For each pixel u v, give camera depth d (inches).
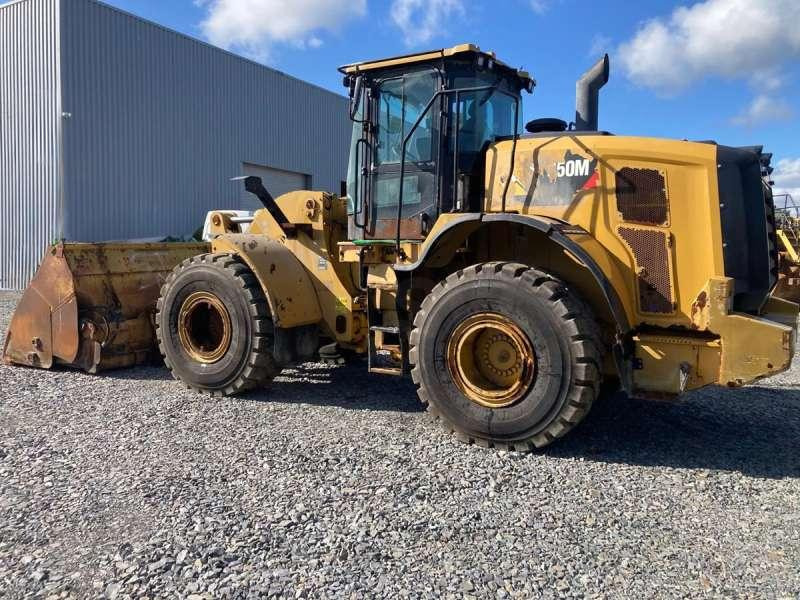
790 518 134.0
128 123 658.2
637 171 173.3
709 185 167.8
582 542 121.3
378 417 199.5
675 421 205.0
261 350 217.3
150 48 677.9
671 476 156.5
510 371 174.7
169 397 220.2
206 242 316.8
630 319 171.3
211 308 229.5
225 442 172.1
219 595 100.7
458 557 114.0
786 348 153.4
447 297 176.7
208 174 758.5
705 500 142.6
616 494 144.3
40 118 607.2
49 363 259.9
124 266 269.4
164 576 105.7
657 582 108.0
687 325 168.6
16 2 607.5
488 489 144.3
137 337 268.4
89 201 624.7
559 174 181.8
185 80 721.0
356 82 218.4
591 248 167.6
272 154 853.8
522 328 165.8
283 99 866.8
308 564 110.0
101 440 172.7
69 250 253.4
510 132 223.3
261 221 247.9
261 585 103.4
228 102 780.0
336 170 977.5
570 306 163.3
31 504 132.3
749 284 169.3
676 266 169.9
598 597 103.0
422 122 204.5
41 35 598.5
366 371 268.8
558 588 105.2
